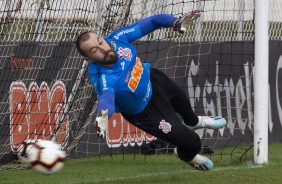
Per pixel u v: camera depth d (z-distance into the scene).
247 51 36.69
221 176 25.42
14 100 30.42
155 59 34.91
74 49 31.39
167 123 21.56
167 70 35.66
